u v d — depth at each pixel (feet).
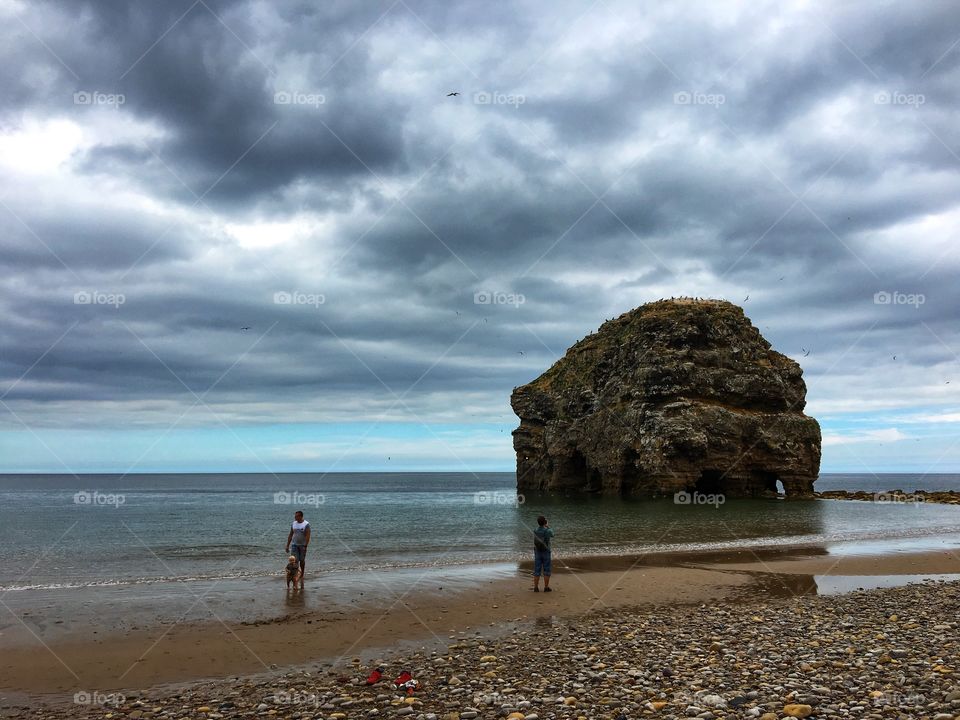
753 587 81.51
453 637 56.13
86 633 57.31
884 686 36.99
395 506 298.56
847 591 79.00
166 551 121.29
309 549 123.95
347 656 50.37
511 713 35.19
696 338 304.30
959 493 354.95
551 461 371.97
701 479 299.17
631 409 304.91
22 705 39.65
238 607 68.33
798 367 327.06
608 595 75.72
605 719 33.58
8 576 90.07
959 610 62.80
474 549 123.65
